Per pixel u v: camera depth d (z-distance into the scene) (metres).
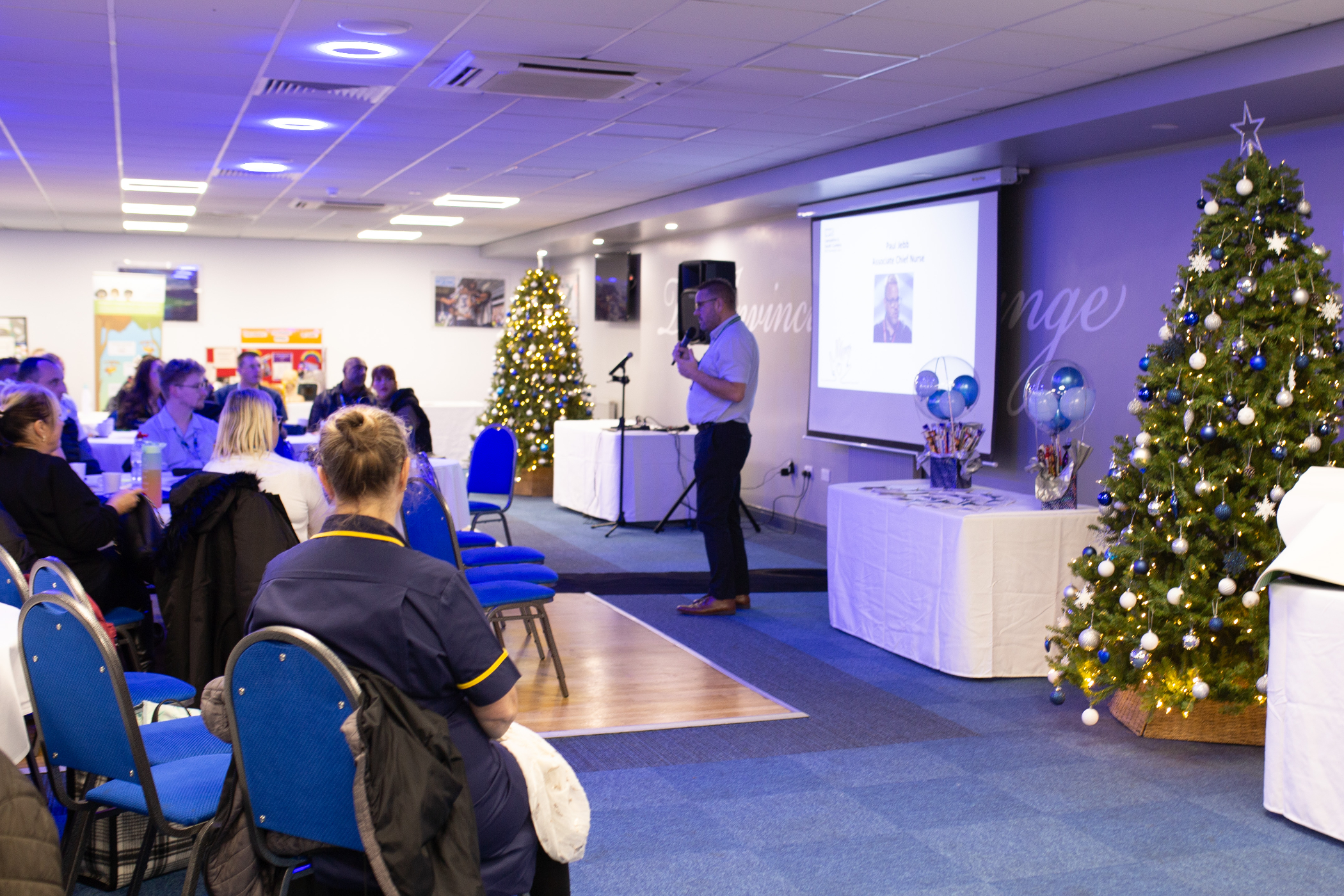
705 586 7.06
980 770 3.88
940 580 5.08
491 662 2.01
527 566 4.77
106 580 3.86
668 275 11.83
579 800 2.31
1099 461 6.38
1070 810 3.52
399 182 9.21
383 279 14.96
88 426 8.93
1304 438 3.94
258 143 7.39
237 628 3.33
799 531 9.44
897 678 5.04
